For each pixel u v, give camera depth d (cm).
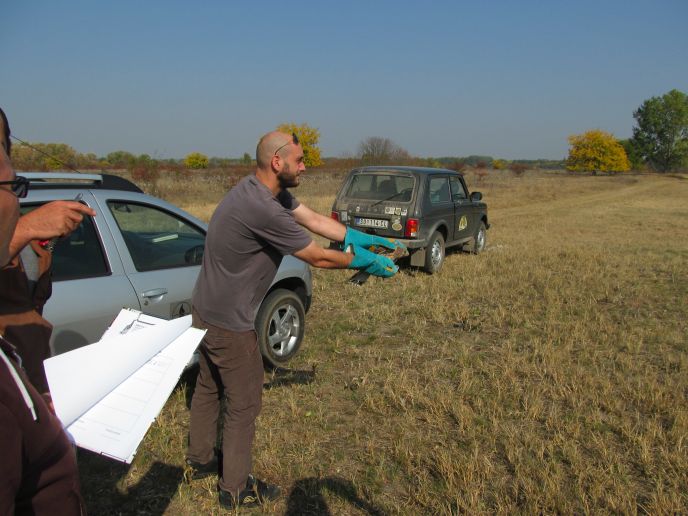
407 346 541
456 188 989
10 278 203
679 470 328
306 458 340
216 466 329
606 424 384
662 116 9562
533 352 526
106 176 416
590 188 4197
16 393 127
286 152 265
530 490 303
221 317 274
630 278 848
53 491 138
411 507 294
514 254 1065
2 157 140
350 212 897
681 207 2506
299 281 516
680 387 442
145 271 396
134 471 326
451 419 390
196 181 2555
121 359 187
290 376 462
